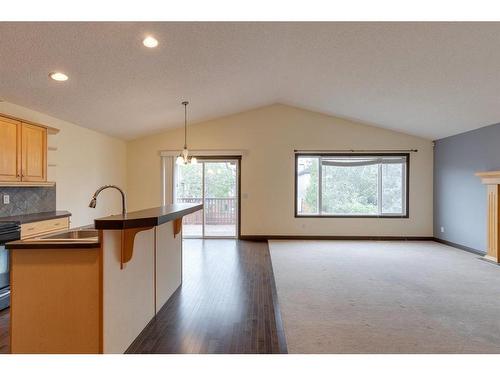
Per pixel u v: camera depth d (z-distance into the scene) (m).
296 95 6.10
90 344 1.92
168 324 2.74
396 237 7.00
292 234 7.05
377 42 3.53
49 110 4.46
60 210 4.83
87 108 4.70
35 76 3.50
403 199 7.04
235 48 3.72
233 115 7.03
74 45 3.03
